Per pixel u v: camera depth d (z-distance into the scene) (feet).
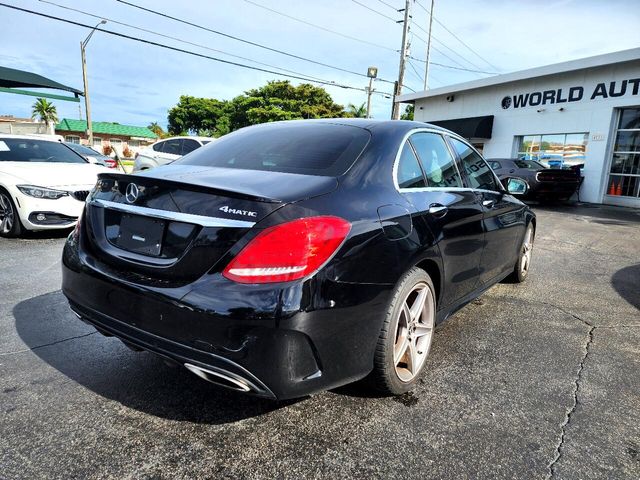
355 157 7.84
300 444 6.72
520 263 15.16
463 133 64.08
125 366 8.89
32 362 8.94
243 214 6.04
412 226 7.84
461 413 7.64
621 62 46.68
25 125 187.62
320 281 6.06
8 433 6.73
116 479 5.90
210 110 180.45
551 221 33.78
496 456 6.59
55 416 7.20
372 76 99.66
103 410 7.40
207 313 5.89
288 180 7.00
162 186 6.72
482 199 11.14
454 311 10.23
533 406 7.93
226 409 7.55
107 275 6.94
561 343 10.74
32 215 19.24
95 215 7.67
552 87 54.44
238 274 5.91
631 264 19.76
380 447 6.70
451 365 9.42
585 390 8.55
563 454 6.68
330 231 6.23
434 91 69.15
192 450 6.51
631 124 48.26
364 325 6.83
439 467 6.32
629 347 10.63
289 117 142.92
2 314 11.34
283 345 5.87
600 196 50.65
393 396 8.08
